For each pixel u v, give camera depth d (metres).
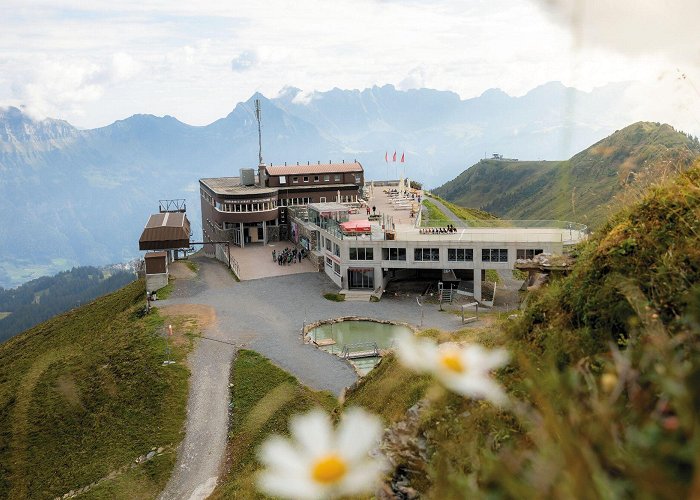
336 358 49.78
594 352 9.42
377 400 23.61
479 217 124.06
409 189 119.38
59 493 36.09
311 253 83.19
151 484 34.50
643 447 2.46
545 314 12.55
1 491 38.41
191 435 39.31
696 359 2.84
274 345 53.22
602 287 10.80
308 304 65.69
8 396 53.00
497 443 6.25
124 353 53.88
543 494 2.53
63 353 63.41
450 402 9.23
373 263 68.94
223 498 27.39
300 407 39.34
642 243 10.95
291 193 104.31
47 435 43.97
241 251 91.44
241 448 36.53
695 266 8.60
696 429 2.24
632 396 3.12
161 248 86.88
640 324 5.41
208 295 69.75
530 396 4.59
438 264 66.69
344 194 107.31
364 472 2.06
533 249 64.06
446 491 3.62
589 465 2.47
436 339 23.41
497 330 15.12
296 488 2.03
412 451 8.84
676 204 11.01
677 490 2.16
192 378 47.22
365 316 61.28
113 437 41.12
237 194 92.81
